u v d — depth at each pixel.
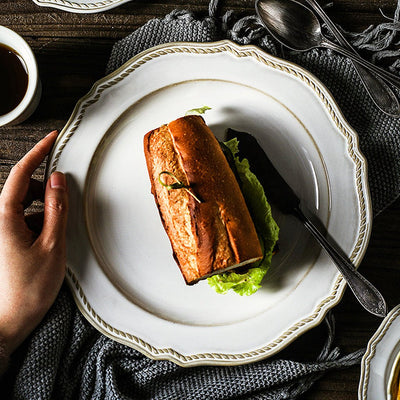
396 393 0.68
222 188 0.65
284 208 0.70
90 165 0.71
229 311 0.70
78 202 0.71
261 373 0.71
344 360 0.71
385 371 0.68
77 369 0.72
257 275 0.68
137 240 0.71
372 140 0.72
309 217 0.70
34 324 0.69
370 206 0.69
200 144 0.65
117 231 0.71
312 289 0.69
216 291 0.69
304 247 0.70
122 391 0.71
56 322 0.70
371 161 0.72
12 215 0.68
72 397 0.72
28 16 0.74
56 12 0.74
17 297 0.68
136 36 0.72
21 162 0.69
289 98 0.70
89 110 0.71
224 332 0.70
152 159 0.67
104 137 0.71
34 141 0.74
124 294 0.70
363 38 0.72
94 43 0.74
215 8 0.72
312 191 0.70
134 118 0.71
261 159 0.70
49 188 0.68
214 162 0.65
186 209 0.64
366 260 0.73
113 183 0.71
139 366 0.71
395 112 0.71
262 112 0.71
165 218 0.66
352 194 0.69
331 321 0.72
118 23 0.74
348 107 0.73
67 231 0.71
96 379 0.71
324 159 0.70
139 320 0.70
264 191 0.70
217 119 0.71
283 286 0.70
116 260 0.71
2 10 0.74
